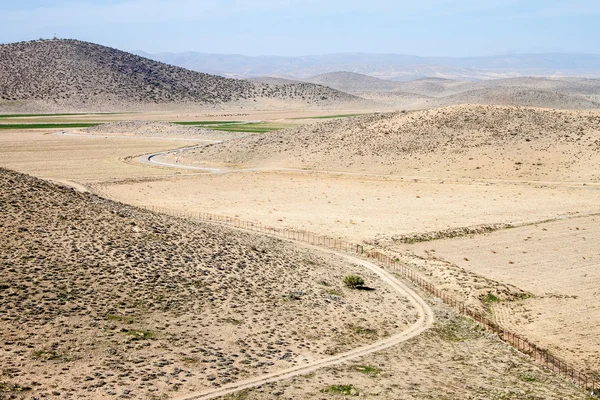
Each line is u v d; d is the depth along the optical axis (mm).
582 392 38781
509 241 77812
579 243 76688
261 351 40656
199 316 45062
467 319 51938
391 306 53031
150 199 100688
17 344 37000
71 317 41500
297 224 85125
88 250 53812
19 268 47312
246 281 54219
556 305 57062
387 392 35656
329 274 60469
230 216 88812
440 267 65938
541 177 116375
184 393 33812
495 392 37094
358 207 97250
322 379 36938
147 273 51344
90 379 34219
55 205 65312
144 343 39594
